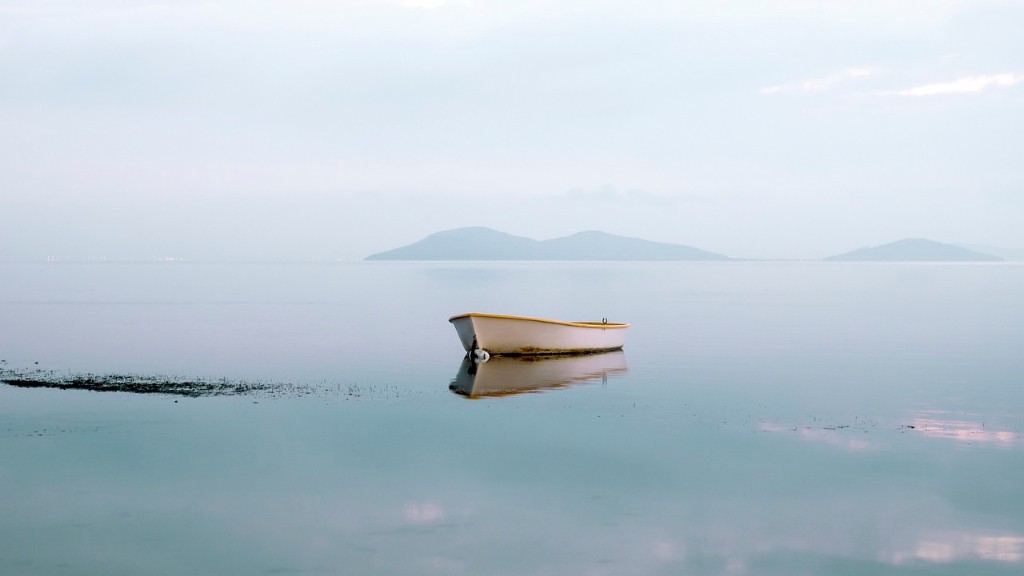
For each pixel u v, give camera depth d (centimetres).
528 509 1530
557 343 3809
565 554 1330
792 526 1459
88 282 14775
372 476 1731
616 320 6069
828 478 1731
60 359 3681
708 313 6844
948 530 1442
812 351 4025
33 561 1289
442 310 7169
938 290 11631
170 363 3547
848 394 2742
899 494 1628
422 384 2944
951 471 1777
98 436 2050
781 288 12412
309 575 1246
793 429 2186
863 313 6800
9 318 6103
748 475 1750
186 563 1287
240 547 1349
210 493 1616
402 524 1455
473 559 1309
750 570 1280
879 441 2047
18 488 1633
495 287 12469
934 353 3947
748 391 2805
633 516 1503
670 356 3822
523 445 1995
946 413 2409
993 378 3116
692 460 1866
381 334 4922
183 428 2150
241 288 12144
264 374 3197
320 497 1594
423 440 2045
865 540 1398
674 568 1282
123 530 1418
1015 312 6888
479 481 1702
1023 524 1471
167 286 12925
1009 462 1852
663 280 16450
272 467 1792
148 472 1747
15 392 2655
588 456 1900
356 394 2703
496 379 3077
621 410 2442
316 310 7162
